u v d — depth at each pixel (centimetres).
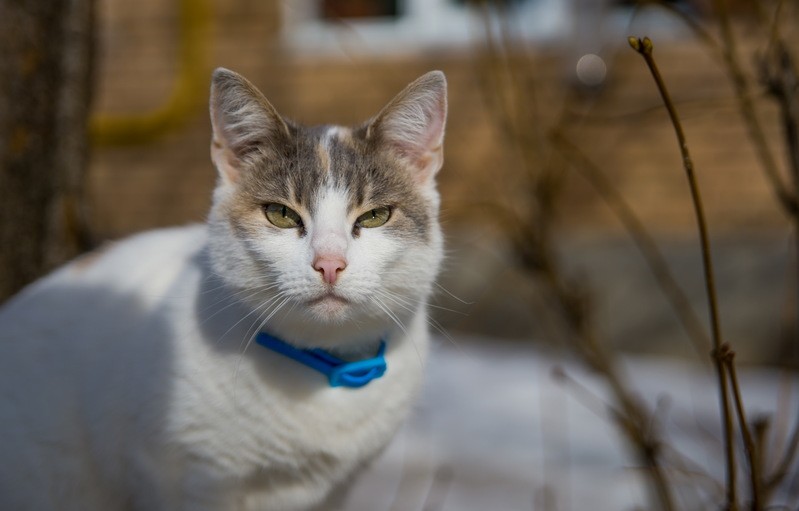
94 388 59
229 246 58
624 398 66
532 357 112
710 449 80
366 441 59
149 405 57
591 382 97
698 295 117
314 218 58
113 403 58
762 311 113
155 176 151
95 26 75
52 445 60
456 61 132
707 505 71
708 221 122
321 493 60
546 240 80
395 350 60
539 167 99
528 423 90
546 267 75
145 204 152
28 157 71
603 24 123
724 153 120
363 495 78
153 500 58
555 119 121
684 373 106
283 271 57
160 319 59
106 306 61
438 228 62
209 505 58
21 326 61
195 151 149
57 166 72
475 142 130
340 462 59
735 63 61
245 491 59
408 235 59
